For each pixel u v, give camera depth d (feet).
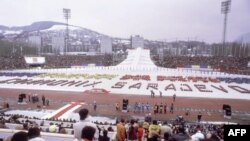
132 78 259.39
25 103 149.48
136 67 383.04
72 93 182.19
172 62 438.40
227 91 198.08
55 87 205.36
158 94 182.70
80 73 297.53
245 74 307.17
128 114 130.31
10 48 622.95
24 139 18.69
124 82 234.38
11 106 141.49
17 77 263.08
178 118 111.55
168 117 125.29
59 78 256.11
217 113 134.82
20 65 375.04
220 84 230.27
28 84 218.59
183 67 381.40
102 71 324.80
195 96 178.19
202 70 343.67
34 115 119.96
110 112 133.49
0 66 359.46
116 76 273.95
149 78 260.21
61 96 171.63
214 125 96.58
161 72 318.24
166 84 225.56
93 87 206.59
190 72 320.09
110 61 463.42
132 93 185.37
